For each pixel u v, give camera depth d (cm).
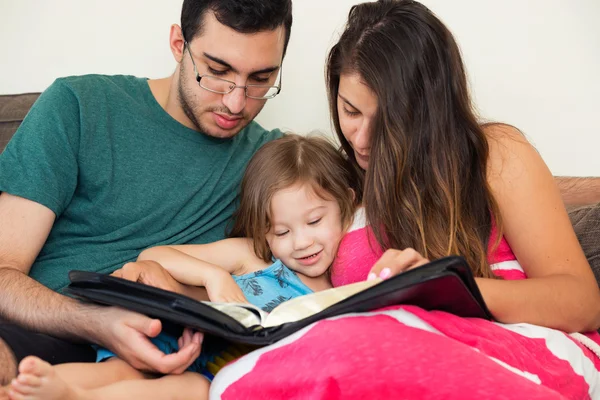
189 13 159
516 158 144
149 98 173
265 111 218
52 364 123
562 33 204
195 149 173
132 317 120
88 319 125
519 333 126
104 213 161
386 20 149
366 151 153
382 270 121
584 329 139
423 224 145
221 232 174
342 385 97
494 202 143
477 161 146
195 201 171
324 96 216
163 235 166
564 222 142
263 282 156
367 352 100
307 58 215
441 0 208
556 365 124
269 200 156
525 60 206
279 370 105
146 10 215
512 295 128
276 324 115
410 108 146
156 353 117
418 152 147
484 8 206
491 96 208
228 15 152
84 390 107
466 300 115
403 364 99
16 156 153
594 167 206
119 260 160
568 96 206
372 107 147
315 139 169
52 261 157
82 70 218
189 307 111
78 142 160
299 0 214
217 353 135
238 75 159
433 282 105
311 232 155
